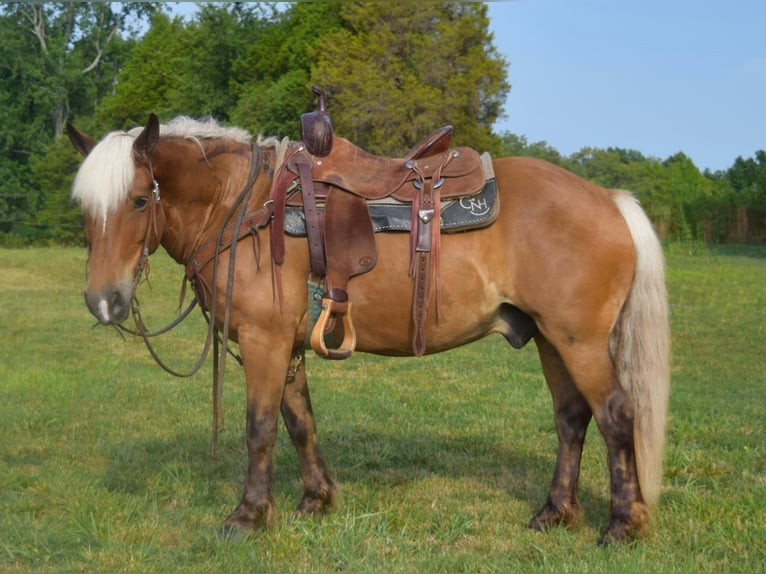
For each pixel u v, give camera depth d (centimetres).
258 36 3072
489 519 406
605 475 474
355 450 522
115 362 817
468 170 366
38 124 3125
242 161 380
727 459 495
